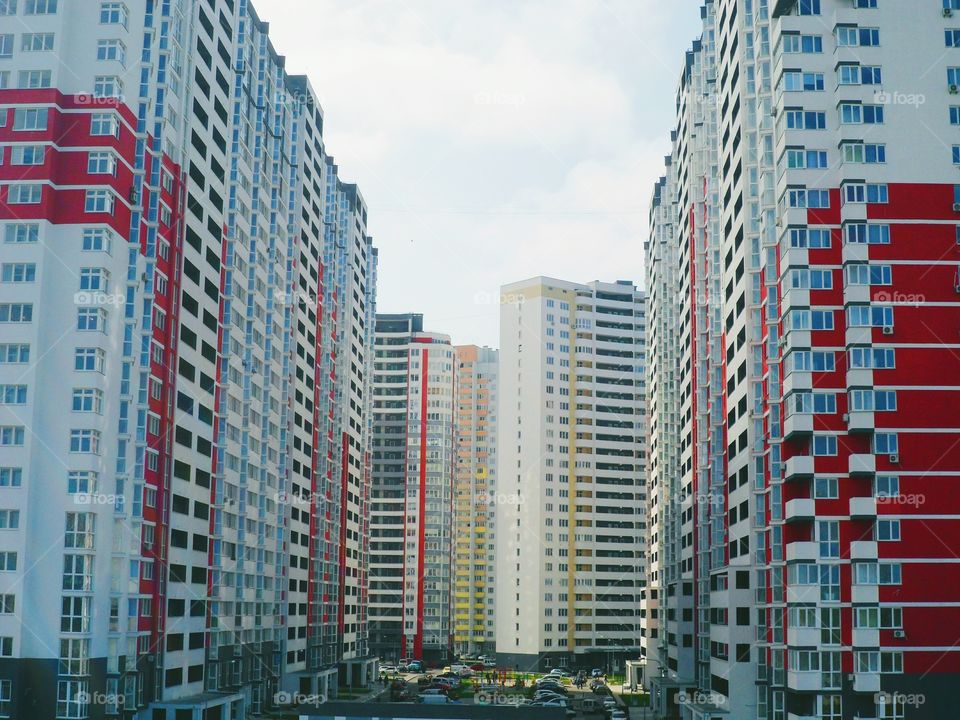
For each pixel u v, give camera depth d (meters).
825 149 90.44
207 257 111.31
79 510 84.88
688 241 141.62
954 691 81.94
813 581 84.12
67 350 87.25
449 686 172.75
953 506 84.12
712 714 100.31
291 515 144.25
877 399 85.50
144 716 91.69
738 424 106.25
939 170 88.69
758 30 101.00
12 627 82.69
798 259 88.94
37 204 88.62
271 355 133.62
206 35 111.81
